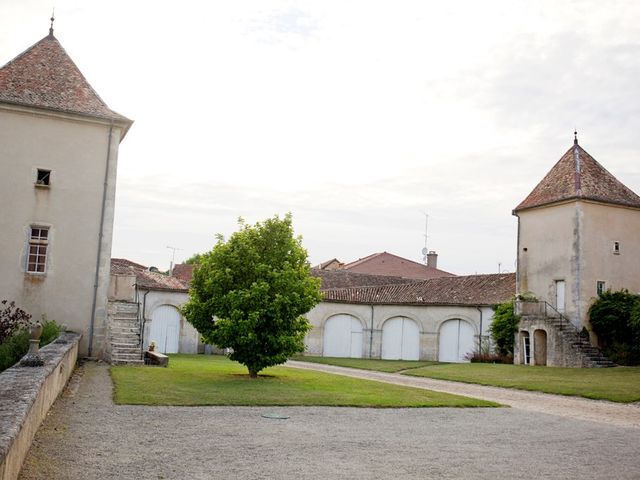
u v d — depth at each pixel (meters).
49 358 11.06
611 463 8.38
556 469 7.86
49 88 21.06
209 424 9.88
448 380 22.02
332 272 48.25
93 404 11.08
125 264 40.09
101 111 21.30
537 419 12.46
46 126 20.59
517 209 31.88
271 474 6.92
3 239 19.80
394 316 36.72
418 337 35.69
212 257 17.66
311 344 36.66
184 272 57.53
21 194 20.11
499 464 8.02
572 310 28.20
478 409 13.66
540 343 28.48
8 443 4.67
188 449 7.97
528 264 31.20
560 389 18.25
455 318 34.41
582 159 31.11
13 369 9.26
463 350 33.91
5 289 19.67
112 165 21.23
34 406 7.25
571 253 28.64
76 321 20.28
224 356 32.44
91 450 7.56
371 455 8.20
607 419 12.97
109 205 21.06
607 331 27.38
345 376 20.81
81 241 20.61
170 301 34.03
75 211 20.66
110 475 6.50
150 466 6.97
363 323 37.28
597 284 28.59
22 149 20.27
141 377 15.61
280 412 11.59
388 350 36.69
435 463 7.90
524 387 19.02
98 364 18.81
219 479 6.58
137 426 9.31
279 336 17.25
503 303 31.20
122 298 24.02
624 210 29.94
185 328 34.34
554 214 29.94
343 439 9.25
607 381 20.12
